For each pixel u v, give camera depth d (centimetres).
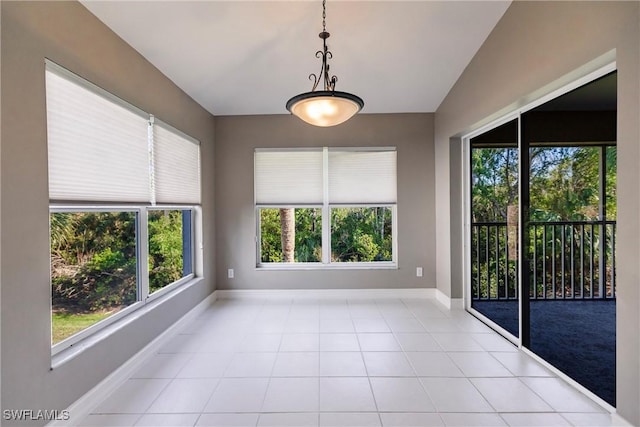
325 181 436
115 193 230
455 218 383
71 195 190
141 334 254
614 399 194
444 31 264
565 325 229
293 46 270
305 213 445
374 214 445
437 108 415
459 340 295
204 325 335
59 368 176
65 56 184
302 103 211
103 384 209
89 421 187
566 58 195
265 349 277
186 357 264
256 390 216
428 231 432
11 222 151
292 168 436
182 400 206
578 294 220
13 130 152
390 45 277
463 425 182
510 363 252
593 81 201
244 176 434
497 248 314
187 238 372
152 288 296
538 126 251
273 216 447
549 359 241
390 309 384
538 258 256
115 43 231
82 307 211
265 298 433
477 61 298
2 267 147
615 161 195
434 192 430
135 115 255
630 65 157
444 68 321
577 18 187
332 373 237
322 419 187
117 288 245
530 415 190
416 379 229
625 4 159
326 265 439
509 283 296
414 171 430
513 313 292
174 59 277
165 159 303
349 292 434
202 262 386
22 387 156
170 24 231
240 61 290
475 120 305
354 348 278
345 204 436
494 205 320
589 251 210
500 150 306
